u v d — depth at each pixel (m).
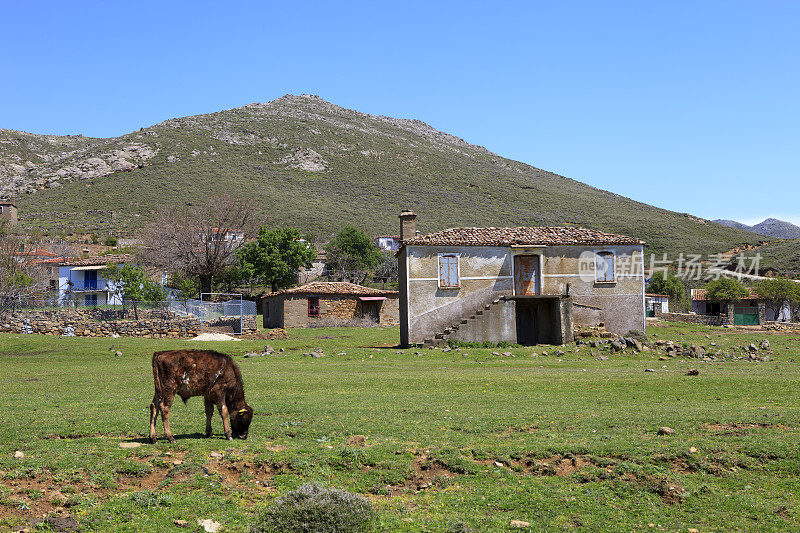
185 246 68.31
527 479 10.10
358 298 55.31
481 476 10.13
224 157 153.88
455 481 9.97
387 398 17.78
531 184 156.75
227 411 11.84
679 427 13.10
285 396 18.33
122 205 113.44
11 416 14.48
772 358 31.28
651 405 16.34
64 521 7.86
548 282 37.66
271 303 58.91
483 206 128.12
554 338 36.34
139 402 17.02
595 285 38.03
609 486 9.86
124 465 9.86
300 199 123.75
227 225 73.81
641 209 139.75
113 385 21.45
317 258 88.81
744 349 34.03
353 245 86.12
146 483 9.48
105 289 62.88
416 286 36.28
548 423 13.68
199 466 9.95
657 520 8.78
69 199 119.19
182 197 118.12
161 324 40.97
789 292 66.19
